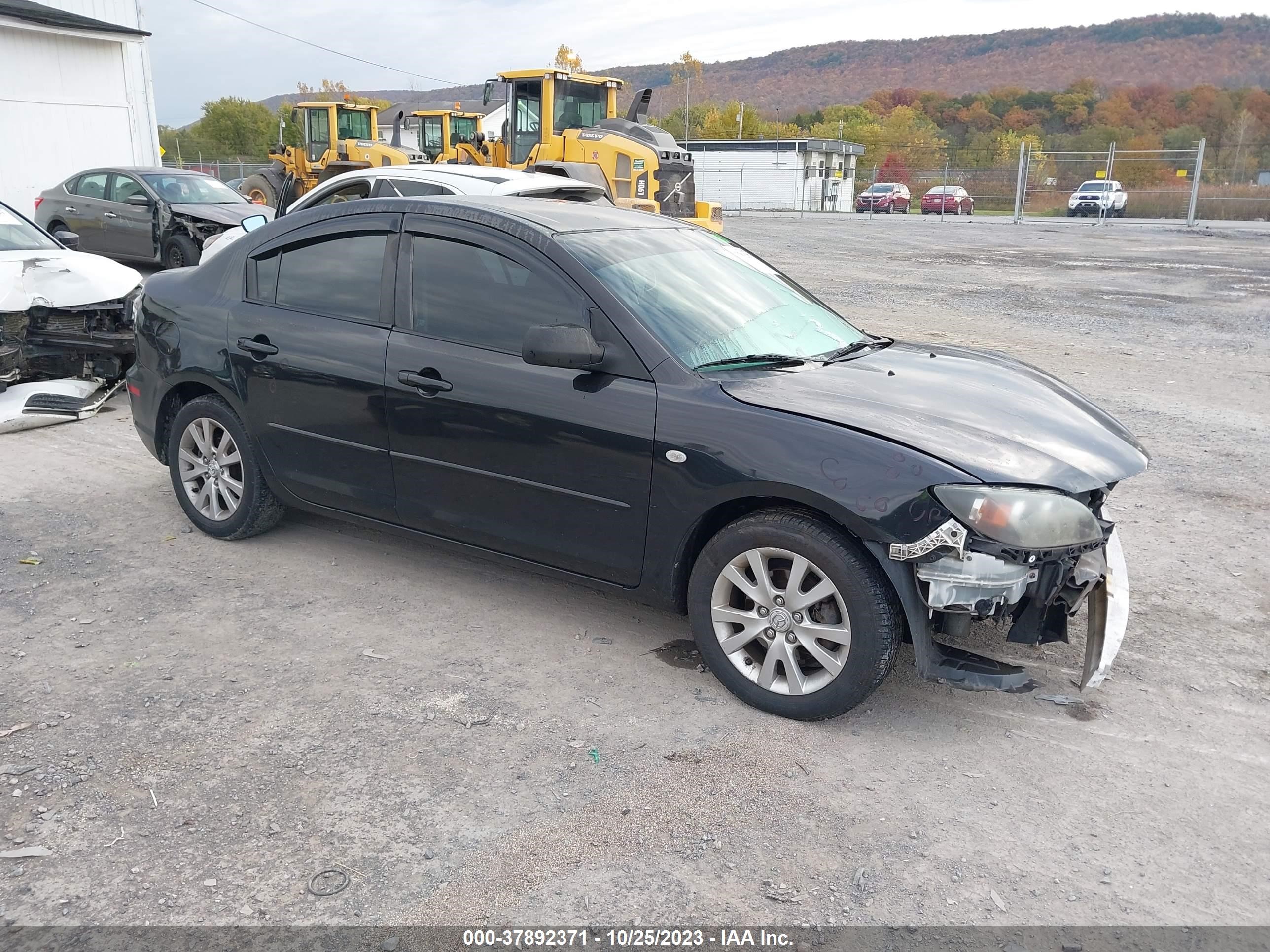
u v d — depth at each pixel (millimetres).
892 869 2742
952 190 43062
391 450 4211
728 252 4668
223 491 4957
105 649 3902
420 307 4137
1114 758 3311
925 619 3223
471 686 3689
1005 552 3102
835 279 16938
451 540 4223
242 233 7383
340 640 4043
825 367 3918
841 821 2945
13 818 2855
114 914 2498
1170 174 37094
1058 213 39844
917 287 15953
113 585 4508
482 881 2656
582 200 8789
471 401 3916
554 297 3814
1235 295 15367
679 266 4188
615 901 2594
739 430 3396
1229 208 36625
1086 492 3328
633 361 3625
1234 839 2898
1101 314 13172
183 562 4801
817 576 3375
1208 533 5414
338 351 4293
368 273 4312
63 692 3570
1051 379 4309
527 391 3791
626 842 2828
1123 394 8625
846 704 3363
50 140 17766
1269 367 9836
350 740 3307
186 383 4949
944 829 2922
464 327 4016
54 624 4113
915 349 4527
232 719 3416
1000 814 3000
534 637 4117
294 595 4465
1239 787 3152
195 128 74062
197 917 2496
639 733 3398
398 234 4242
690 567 3732
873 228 32250
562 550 3879
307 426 4465
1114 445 3588
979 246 24719
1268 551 5152
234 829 2836
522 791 3049
